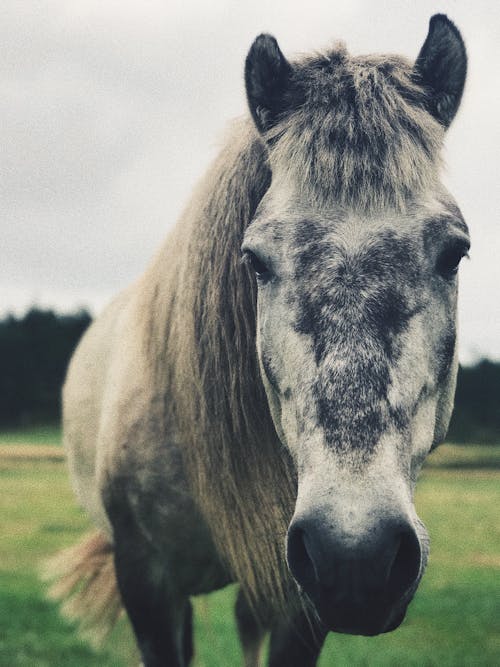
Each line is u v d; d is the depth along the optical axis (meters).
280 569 2.73
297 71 2.52
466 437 35.28
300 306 2.13
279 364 2.21
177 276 2.99
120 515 3.19
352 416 1.98
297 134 2.31
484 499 18.64
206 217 2.79
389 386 2.01
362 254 2.12
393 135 2.23
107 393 3.42
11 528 12.77
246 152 2.66
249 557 2.78
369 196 2.17
